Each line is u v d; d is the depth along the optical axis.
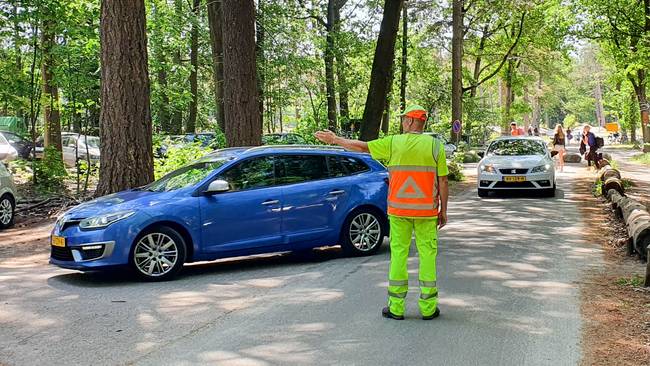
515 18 38.72
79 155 26.64
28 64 20.34
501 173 16.97
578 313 6.18
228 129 14.84
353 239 9.27
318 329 5.65
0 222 12.86
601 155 25.22
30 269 8.74
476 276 7.80
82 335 5.52
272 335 5.48
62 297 6.95
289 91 24.59
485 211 14.31
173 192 8.11
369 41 30.36
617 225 11.80
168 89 23.50
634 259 8.78
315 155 9.14
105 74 11.84
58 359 4.91
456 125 31.81
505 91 59.12
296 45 24.61
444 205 6.09
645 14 30.94
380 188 9.41
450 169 23.48
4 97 19.52
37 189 18.97
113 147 11.80
